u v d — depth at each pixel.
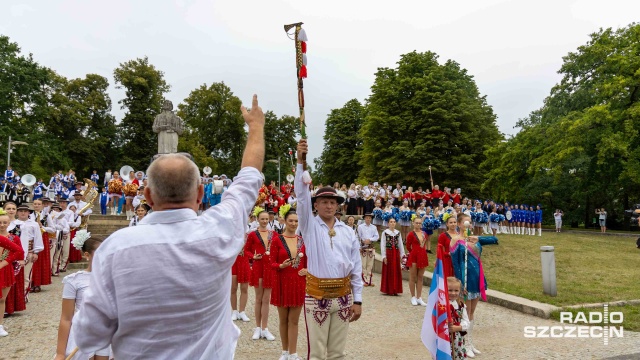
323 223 4.99
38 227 9.98
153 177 1.98
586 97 34.12
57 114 44.56
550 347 7.15
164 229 1.89
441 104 34.97
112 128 49.78
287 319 6.42
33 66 40.53
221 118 54.19
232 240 1.99
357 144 51.09
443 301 5.28
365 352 7.02
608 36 33.38
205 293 1.86
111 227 19.66
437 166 34.44
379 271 15.90
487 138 37.78
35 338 7.48
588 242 21.33
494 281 12.82
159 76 50.91
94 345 1.82
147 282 1.77
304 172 4.71
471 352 6.76
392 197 24.52
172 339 1.80
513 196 36.19
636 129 28.14
